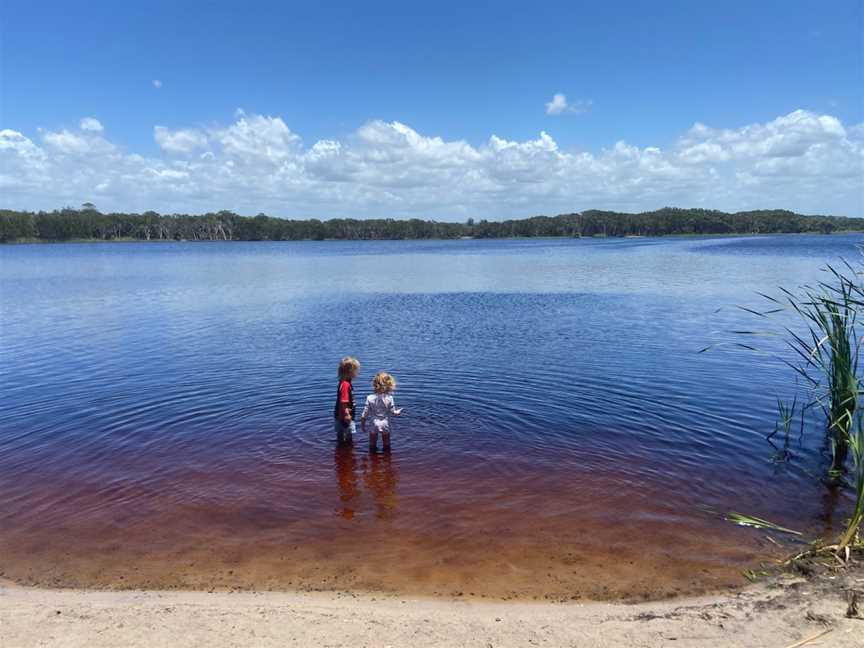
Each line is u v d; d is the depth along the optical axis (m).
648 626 4.95
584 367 14.31
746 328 19.33
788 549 6.38
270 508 7.46
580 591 5.69
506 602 5.52
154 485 8.14
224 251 108.44
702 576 5.90
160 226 192.75
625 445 9.30
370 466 8.66
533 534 6.77
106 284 40.19
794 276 36.84
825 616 4.96
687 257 61.50
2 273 50.81
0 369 15.24
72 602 5.57
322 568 6.17
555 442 9.46
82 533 6.94
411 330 20.38
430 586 5.82
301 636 4.88
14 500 7.77
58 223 168.50
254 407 11.52
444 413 10.94
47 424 10.73
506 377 13.45
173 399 12.15
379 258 77.19
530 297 29.86
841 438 8.73
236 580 5.98
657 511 7.24
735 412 10.77
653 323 20.86
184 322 22.94
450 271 51.12
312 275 47.94
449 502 7.55
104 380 13.86
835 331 8.98
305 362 15.46
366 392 12.57
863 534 6.60
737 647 4.59
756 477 8.12
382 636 4.87
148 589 5.84
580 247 108.56
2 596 5.73
